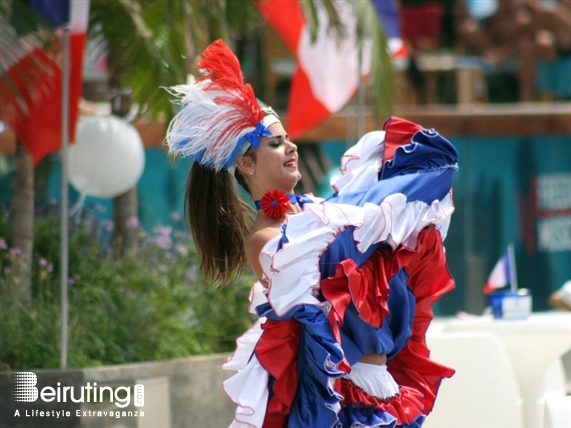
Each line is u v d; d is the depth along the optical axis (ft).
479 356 42.01
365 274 27.66
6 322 48.39
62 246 45.65
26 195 52.65
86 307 50.83
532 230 85.71
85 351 49.24
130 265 55.11
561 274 86.84
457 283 80.64
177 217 61.98
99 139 53.31
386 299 27.71
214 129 28.78
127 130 54.70
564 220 88.07
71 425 44.70
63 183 45.96
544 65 102.32
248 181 29.66
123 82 53.57
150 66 52.13
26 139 52.19
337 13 55.62
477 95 98.22
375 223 27.55
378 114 58.34
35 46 49.49
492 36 106.11
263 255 27.37
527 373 46.75
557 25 102.99
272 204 28.25
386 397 28.43
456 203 82.74
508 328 46.42
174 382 48.93
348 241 27.68
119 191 55.72
